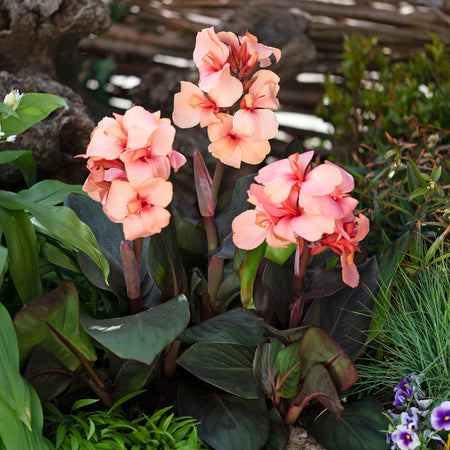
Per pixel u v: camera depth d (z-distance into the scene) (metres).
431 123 2.55
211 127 1.89
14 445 1.80
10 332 1.84
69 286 1.86
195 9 3.56
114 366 1.96
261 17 3.14
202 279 2.03
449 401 1.92
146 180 1.81
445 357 1.98
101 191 1.87
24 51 2.38
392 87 2.63
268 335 1.92
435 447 1.94
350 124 2.72
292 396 1.92
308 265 2.09
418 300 2.07
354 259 2.03
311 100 3.54
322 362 1.87
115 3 3.46
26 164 2.18
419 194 2.07
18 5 2.31
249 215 1.86
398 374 2.01
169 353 2.02
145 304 1.98
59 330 1.89
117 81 3.43
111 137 1.83
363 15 3.47
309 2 3.49
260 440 1.92
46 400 1.93
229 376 1.96
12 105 1.93
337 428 1.96
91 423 1.90
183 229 2.10
